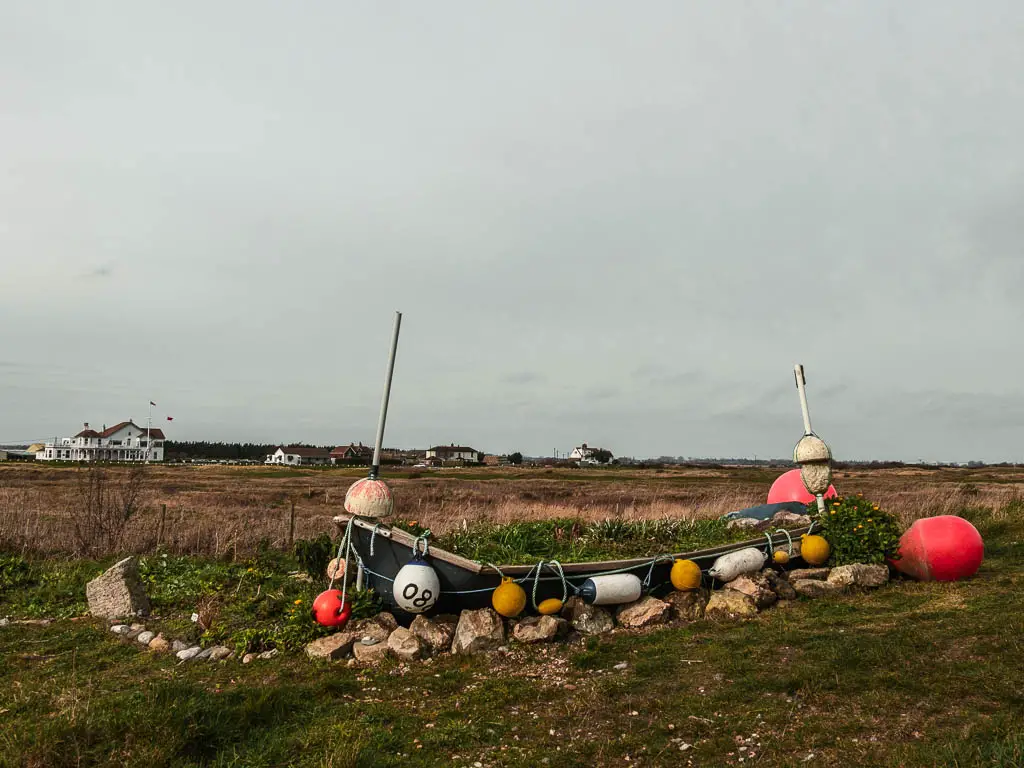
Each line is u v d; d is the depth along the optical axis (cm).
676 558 862
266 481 5553
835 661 602
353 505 834
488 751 473
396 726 521
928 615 746
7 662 719
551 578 795
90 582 927
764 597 840
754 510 1247
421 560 784
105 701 543
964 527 938
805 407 1105
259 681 645
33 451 14275
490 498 3697
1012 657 578
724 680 593
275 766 455
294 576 1074
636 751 464
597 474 8969
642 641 725
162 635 803
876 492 3409
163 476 5766
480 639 714
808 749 450
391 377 896
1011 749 404
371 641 722
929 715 486
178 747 462
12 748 446
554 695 582
